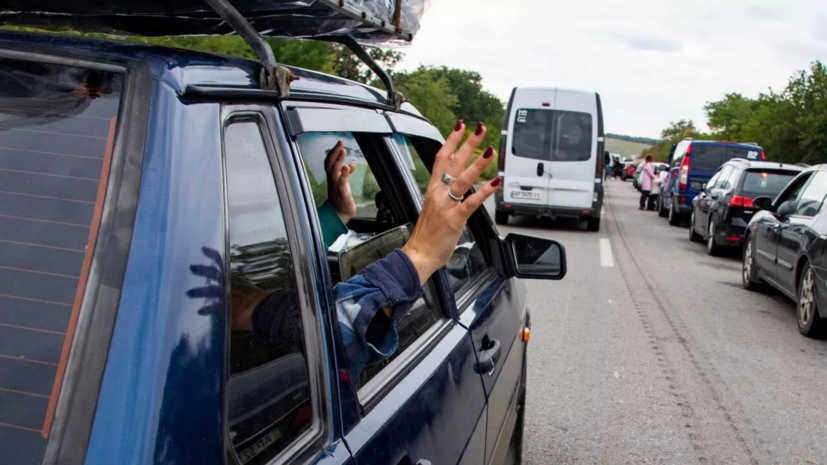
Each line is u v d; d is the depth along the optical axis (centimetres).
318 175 234
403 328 196
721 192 1314
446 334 225
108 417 97
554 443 441
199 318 109
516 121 1591
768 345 688
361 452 141
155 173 111
